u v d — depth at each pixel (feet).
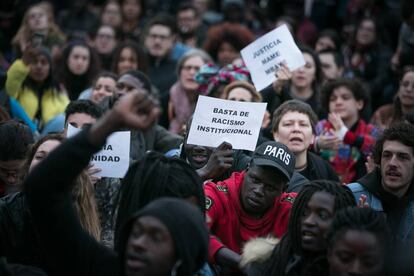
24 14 49.75
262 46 31.50
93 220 20.93
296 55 31.22
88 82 40.81
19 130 23.91
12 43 46.14
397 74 43.29
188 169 16.81
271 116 33.53
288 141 27.68
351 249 15.62
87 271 14.98
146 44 46.29
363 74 47.39
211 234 21.45
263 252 18.72
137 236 14.23
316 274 17.81
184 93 38.93
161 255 14.03
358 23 48.62
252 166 21.53
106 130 14.03
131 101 13.79
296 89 37.32
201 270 18.21
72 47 40.78
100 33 48.67
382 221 16.03
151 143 30.35
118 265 15.05
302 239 18.21
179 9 52.31
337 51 45.80
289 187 24.59
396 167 23.56
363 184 24.20
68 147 14.20
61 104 36.14
